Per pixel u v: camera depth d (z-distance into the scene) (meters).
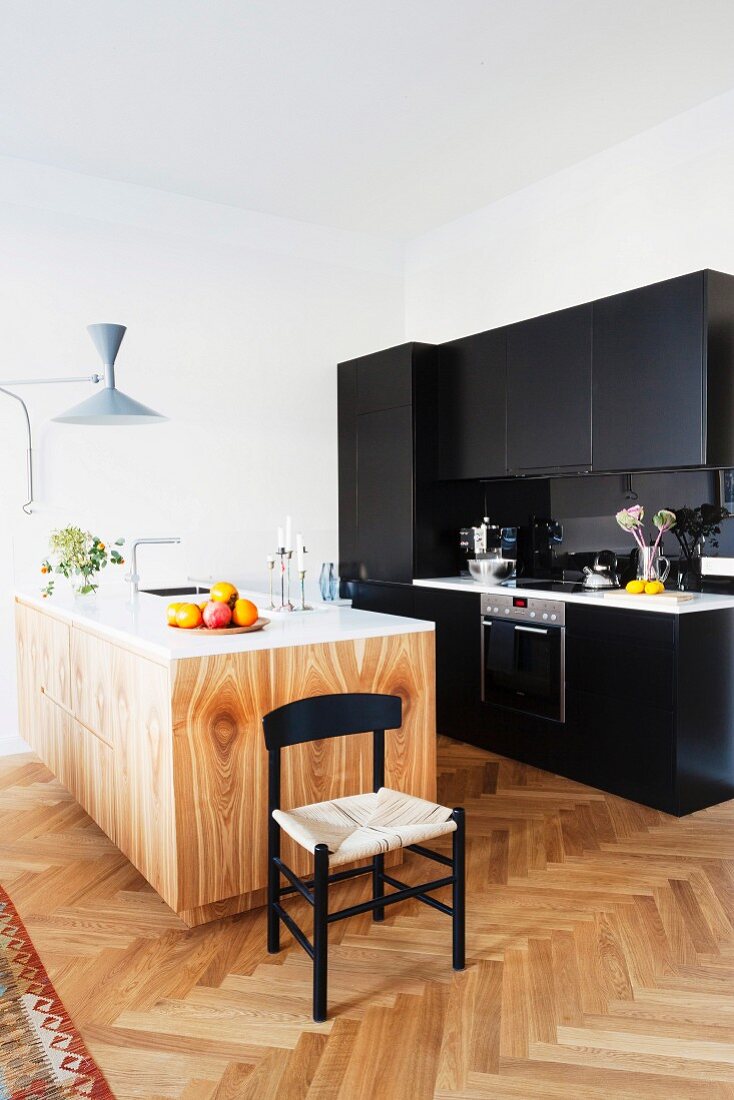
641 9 3.04
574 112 3.81
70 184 4.36
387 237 5.54
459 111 3.79
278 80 3.51
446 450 4.66
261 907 2.54
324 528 5.32
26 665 3.93
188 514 4.79
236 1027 1.94
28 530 4.27
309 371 5.24
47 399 4.31
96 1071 1.78
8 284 4.19
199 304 4.80
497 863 2.84
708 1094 1.71
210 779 2.33
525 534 4.64
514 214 4.78
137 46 3.25
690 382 3.30
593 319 3.73
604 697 3.56
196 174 4.45
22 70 3.40
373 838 2.01
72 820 3.30
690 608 3.24
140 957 2.25
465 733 4.38
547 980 2.12
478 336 4.39
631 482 4.02
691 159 3.81
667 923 2.42
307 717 2.26
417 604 4.65
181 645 2.30
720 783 3.44
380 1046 1.86
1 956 2.25
